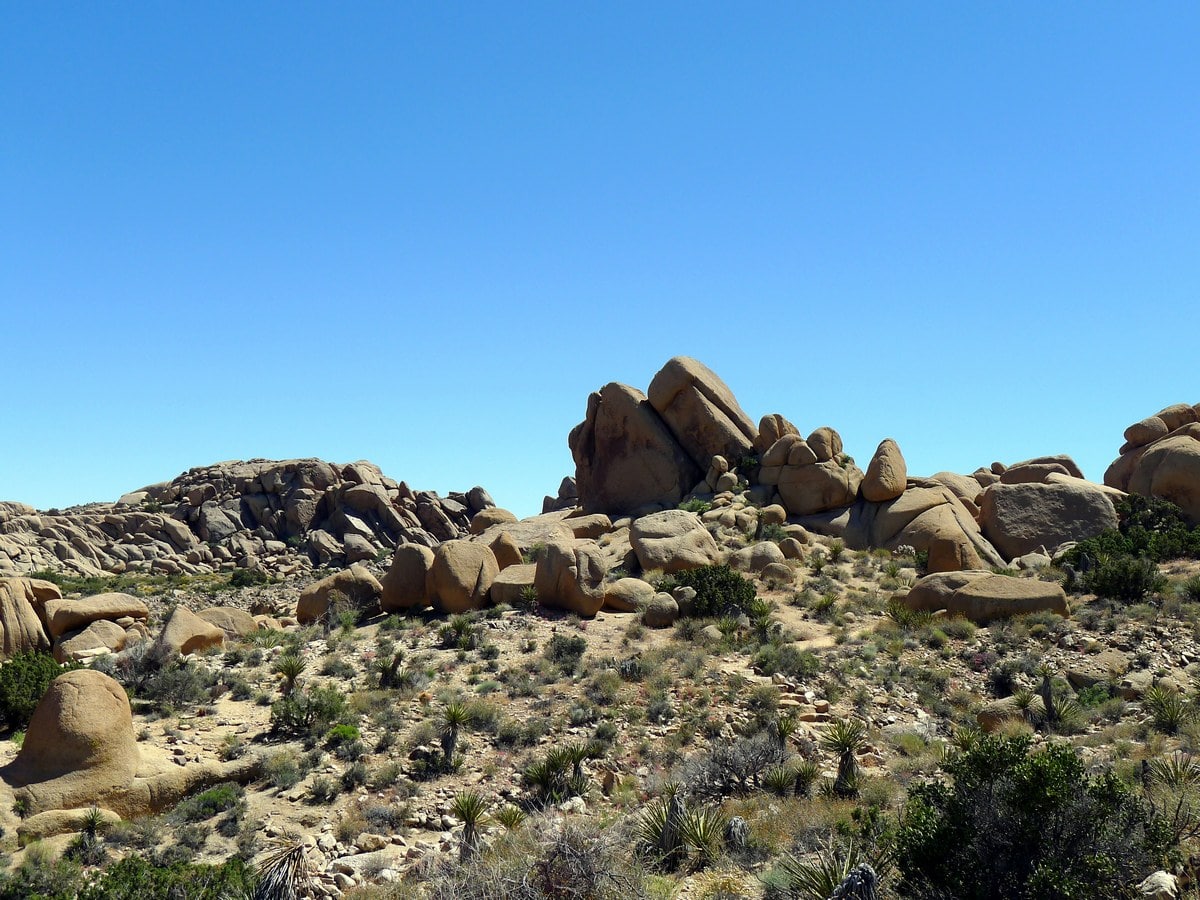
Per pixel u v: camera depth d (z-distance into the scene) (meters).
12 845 18.98
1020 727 24.77
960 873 11.74
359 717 25.75
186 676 27.73
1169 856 11.78
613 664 30.19
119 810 20.72
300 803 21.58
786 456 52.62
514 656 31.25
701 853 15.97
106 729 21.42
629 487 57.97
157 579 84.06
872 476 49.84
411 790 22.03
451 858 16.27
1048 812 11.83
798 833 16.56
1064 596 34.47
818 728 25.41
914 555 45.16
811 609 36.66
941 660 31.25
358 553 94.69
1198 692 25.53
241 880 15.70
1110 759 20.38
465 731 25.30
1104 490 49.06
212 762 22.42
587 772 23.05
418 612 38.00
